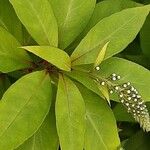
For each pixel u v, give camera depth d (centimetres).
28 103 61
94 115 67
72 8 67
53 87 66
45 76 64
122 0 69
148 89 66
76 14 67
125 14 64
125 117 73
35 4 63
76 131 62
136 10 64
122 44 65
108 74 66
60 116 62
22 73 69
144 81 66
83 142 62
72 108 62
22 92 61
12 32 69
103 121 67
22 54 66
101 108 67
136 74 66
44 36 64
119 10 69
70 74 64
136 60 76
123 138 80
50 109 66
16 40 65
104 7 69
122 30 65
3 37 64
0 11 69
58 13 67
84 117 62
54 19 64
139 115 63
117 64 66
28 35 69
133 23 65
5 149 59
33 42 69
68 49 69
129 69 66
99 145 67
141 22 65
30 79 62
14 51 65
